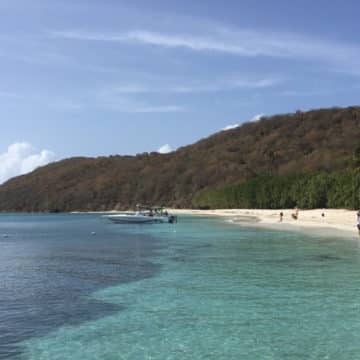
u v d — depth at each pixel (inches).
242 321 654.5
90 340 586.9
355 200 3260.3
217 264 1170.0
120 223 3444.9
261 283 910.4
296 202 4367.6
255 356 524.7
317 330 609.3
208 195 6245.1
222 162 7726.4
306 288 856.9
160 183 7815.0
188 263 1201.4
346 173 3725.4
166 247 1630.2
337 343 560.4
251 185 5191.9
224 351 541.6
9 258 1398.9
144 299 795.4
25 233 2753.4
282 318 665.0
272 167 7303.2
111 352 545.3
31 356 536.4
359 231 1870.1
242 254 1359.5
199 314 694.5
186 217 4453.7
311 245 1552.7
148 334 605.9
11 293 855.1
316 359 512.7
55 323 660.7
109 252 1526.8
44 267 1189.1
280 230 2304.4
